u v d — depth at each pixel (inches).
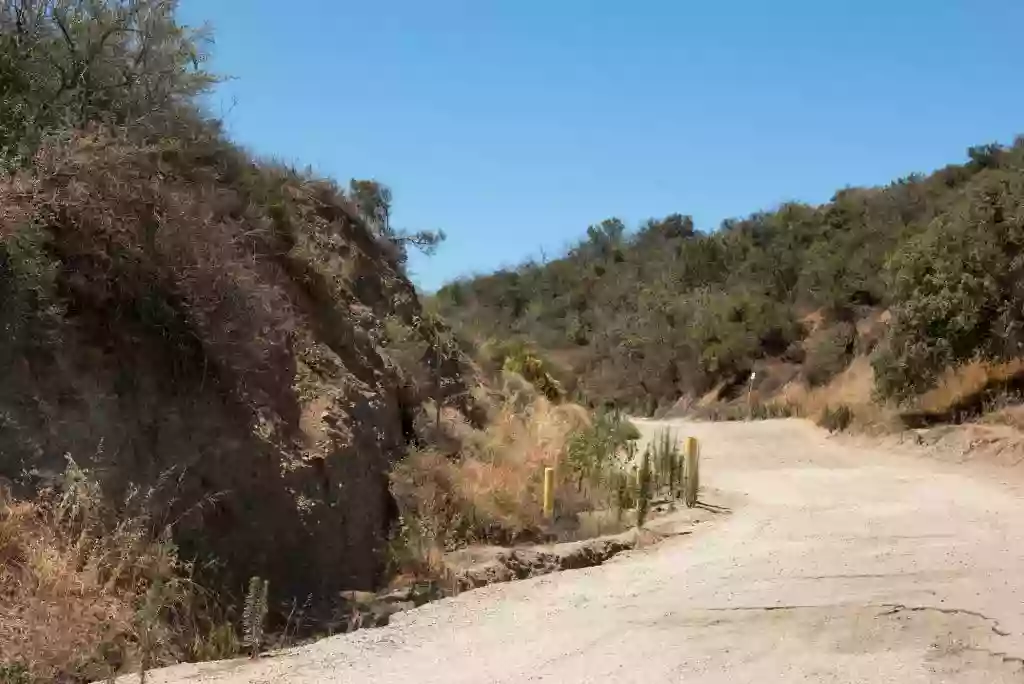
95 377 293.6
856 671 235.8
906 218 1962.4
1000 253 879.1
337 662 248.8
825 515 511.5
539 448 547.8
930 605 294.4
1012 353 874.8
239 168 457.7
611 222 3134.8
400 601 335.0
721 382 1827.0
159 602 248.5
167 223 333.1
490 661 251.1
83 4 381.1
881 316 1569.9
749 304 1943.9
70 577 237.0
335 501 358.6
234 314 348.5
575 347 2369.6
